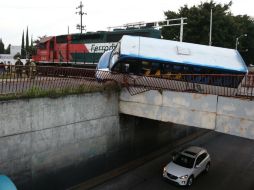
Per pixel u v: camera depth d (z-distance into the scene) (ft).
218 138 87.76
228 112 46.60
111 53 68.74
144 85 55.77
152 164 64.54
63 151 49.14
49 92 45.98
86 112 52.08
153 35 85.46
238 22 171.63
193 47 62.69
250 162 69.56
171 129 78.13
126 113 57.77
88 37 96.48
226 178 60.34
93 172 55.16
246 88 46.73
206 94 48.42
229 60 61.05
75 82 52.24
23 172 43.83
